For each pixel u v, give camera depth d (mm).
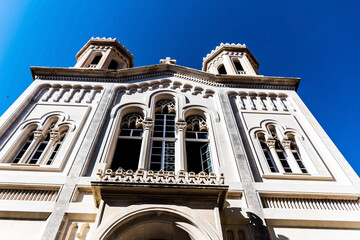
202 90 13641
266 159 9508
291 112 12430
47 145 9477
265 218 7027
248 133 10641
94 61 18062
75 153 8961
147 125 10656
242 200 7617
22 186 7391
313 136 10922
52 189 7469
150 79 14336
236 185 7957
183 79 14492
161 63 16328
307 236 6867
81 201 7227
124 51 19875
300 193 7887
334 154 9742
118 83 13656
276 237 6742
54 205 6828
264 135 10922
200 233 5746
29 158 9156
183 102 12320
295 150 10586
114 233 5668
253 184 8070
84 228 6496
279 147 10742
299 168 9453
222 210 6871
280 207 7598
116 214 5898
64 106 11609
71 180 7684
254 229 6629
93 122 10375
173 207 6156
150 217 6016
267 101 13211
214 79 14383
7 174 7918
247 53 19641
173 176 6812
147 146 9703
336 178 8914
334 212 7477
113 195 6293
